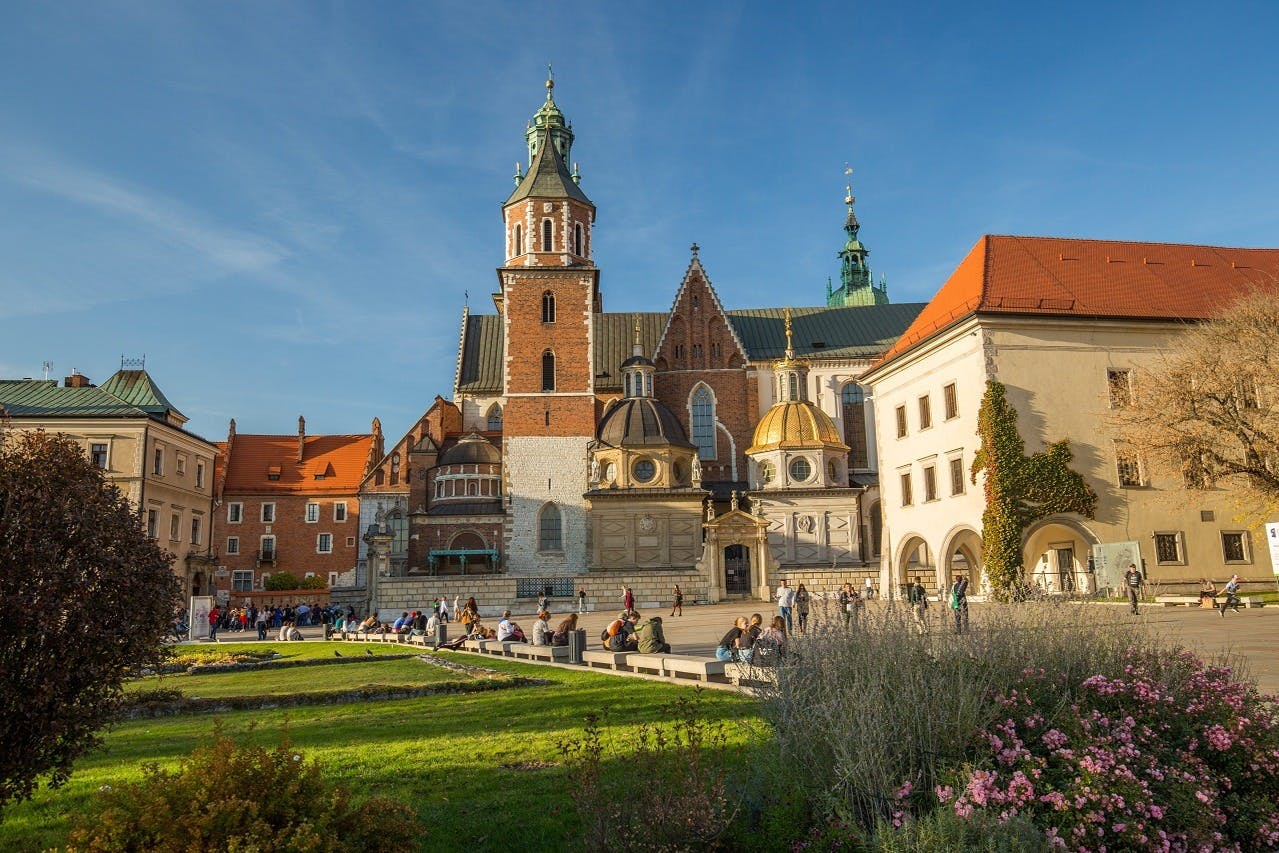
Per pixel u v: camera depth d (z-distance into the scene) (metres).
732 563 64.38
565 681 23.92
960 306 50.34
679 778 9.39
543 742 15.22
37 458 9.76
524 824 10.86
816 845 9.05
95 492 9.91
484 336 86.81
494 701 20.50
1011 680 11.32
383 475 88.12
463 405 82.56
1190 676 11.42
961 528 48.59
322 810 7.96
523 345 75.44
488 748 14.88
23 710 8.79
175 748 15.90
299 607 70.56
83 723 9.67
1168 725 10.54
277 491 92.62
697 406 80.81
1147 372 43.59
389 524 86.75
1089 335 47.50
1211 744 10.31
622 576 60.72
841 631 12.71
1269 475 39.28
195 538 72.94
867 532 75.06
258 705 20.95
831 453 72.62
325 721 18.50
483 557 73.44
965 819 8.70
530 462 73.81
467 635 39.97
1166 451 40.97
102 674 9.41
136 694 20.39
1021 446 45.44
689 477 75.06
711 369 81.06
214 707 20.73
